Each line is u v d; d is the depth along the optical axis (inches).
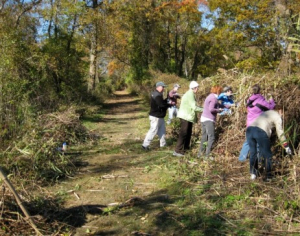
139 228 189.3
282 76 321.1
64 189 256.1
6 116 342.3
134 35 1396.4
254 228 180.4
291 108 285.0
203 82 400.8
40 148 295.7
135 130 530.6
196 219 193.8
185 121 323.6
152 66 1424.7
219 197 217.2
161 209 211.2
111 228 191.6
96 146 408.8
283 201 196.9
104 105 1013.2
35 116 414.0
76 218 205.0
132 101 1192.8
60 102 617.6
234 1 866.8
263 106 256.8
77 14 807.7
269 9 817.5
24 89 460.1
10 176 263.6
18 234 179.9
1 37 544.1
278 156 269.9
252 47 922.7
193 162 292.7
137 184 261.1
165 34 1619.1
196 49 1686.8
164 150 359.6
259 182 224.2
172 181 258.5
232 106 318.0
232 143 298.5
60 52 732.7
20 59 554.9
